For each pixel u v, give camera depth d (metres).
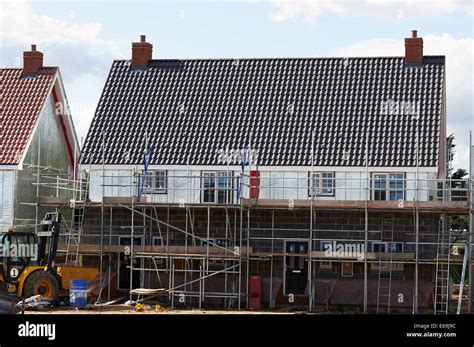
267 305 47.88
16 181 51.22
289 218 48.09
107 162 50.56
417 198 46.34
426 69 51.47
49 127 55.34
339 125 50.09
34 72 55.19
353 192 48.25
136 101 53.19
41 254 45.59
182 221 49.03
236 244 48.34
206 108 52.16
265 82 52.81
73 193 53.59
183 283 48.38
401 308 47.03
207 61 54.50
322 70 52.75
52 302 44.78
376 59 52.59
